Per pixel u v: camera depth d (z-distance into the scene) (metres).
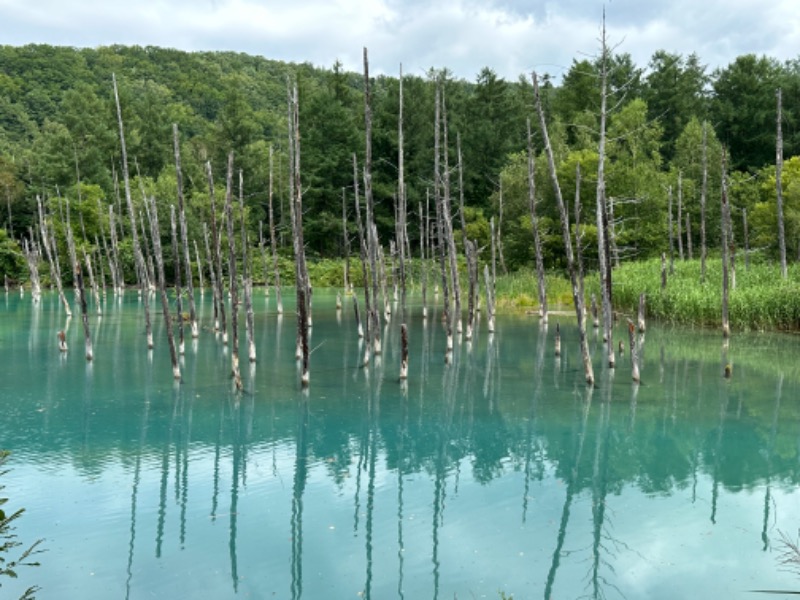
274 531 10.33
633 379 20.20
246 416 16.64
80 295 23.03
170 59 143.25
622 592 8.52
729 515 10.88
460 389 19.56
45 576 8.85
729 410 17.12
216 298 31.17
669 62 72.00
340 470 13.05
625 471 12.96
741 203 55.62
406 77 71.06
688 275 37.94
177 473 12.76
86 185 63.69
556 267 53.69
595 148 54.47
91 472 12.73
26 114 97.75
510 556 9.55
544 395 18.80
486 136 70.31
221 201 62.78
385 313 34.19
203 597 8.38
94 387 19.45
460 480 12.55
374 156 70.06
